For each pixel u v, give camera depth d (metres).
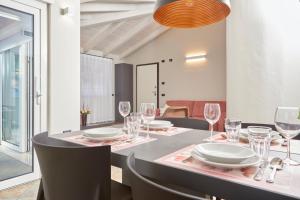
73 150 0.90
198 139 1.36
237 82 3.81
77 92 3.12
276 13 3.42
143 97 7.70
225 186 0.72
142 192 0.61
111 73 8.00
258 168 0.83
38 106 2.67
